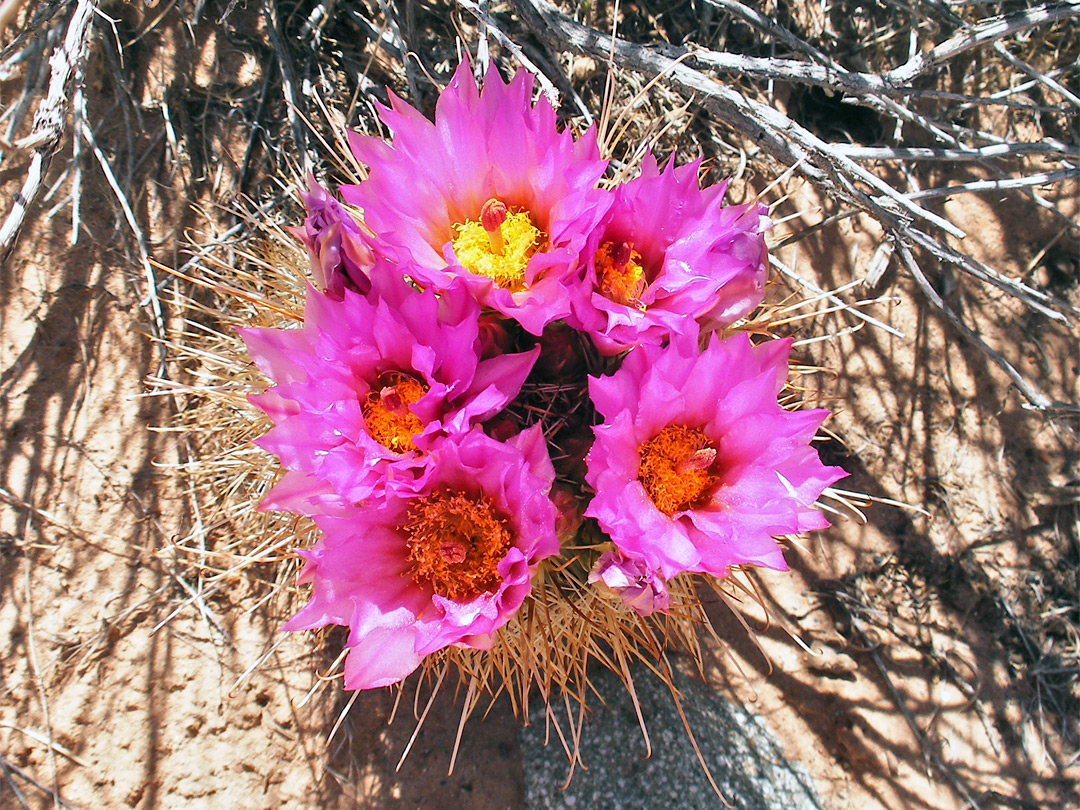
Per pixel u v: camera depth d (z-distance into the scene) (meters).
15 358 0.24
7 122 0.25
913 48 0.25
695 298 0.17
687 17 0.31
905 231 0.23
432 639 0.15
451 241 0.17
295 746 0.24
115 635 0.23
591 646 0.21
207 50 0.27
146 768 0.23
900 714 0.28
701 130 0.30
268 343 0.17
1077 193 0.32
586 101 0.29
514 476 0.15
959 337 0.31
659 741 0.25
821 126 0.32
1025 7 0.31
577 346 0.18
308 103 0.27
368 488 0.15
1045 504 0.31
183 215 0.26
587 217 0.16
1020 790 0.28
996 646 0.30
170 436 0.25
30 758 0.22
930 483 0.30
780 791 0.26
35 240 0.25
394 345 0.16
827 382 0.31
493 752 0.25
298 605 0.25
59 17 0.23
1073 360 0.31
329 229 0.17
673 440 0.17
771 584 0.29
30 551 0.23
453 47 0.29
